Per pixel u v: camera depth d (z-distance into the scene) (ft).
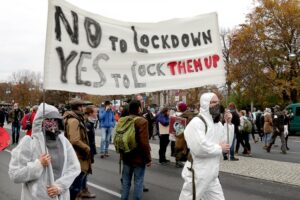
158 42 18.61
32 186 12.64
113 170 38.88
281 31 137.69
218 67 19.60
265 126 60.34
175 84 18.76
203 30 19.48
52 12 14.80
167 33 18.81
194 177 15.99
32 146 12.80
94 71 16.55
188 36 19.24
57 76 15.12
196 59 19.30
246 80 133.28
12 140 68.90
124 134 21.58
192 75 19.24
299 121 96.27
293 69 137.18
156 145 64.49
